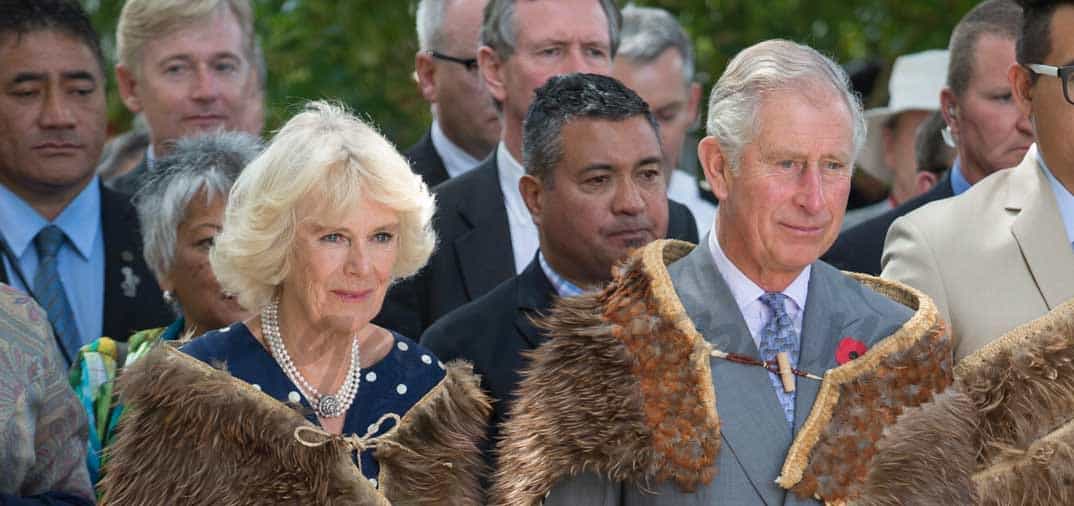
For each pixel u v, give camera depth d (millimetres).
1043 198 14617
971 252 14562
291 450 12898
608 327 13273
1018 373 13805
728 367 13141
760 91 12953
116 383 13289
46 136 18734
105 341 16688
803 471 12828
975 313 14344
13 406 13383
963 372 13969
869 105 26750
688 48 23453
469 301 17656
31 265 18781
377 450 13242
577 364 13297
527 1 18594
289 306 13398
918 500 12906
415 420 13492
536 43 18484
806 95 12883
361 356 13703
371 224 13180
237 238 13227
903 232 14961
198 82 21312
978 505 13250
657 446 12891
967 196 15008
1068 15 14375
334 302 13141
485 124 20766
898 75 24906
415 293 17625
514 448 13453
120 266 19031
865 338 13312
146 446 12898
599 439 12977
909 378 13172
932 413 13141
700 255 13578
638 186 15992
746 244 13188
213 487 12766
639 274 13406
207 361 13195
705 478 12828
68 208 18984
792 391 13156
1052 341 13867
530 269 16219
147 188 16938
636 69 22703
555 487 13188
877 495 12859
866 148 25531
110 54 32031
